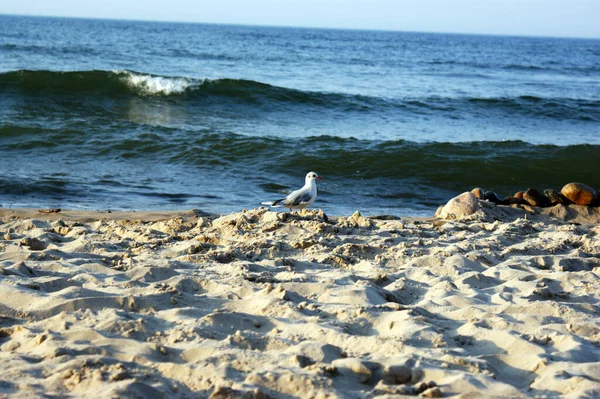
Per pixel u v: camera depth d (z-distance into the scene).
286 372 3.27
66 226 8.09
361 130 20.75
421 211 12.27
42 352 3.59
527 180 15.07
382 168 14.91
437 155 15.87
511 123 24.61
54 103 20.69
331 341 3.92
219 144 15.77
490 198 11.27
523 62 76.81
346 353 3.71
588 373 3.46
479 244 7.48
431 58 72.56
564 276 6.04
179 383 3.24
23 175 12.66
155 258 6.24
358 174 14.57
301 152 15.54
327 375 3.29
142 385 3.08
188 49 58.38
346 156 15.41
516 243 7.95
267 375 3.24
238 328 4.16
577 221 10.68
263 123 20.73
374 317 4.34
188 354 3.65
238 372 3.36
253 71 38.84
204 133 16.66
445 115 24.92
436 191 13.88
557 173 15.54
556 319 4.53
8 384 3.13
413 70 50.25
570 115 26.77
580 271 6.45
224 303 4.71
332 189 13.46
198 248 6.66
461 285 5.61
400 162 15.28
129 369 3.37
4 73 22.20
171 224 8.13
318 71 41.91
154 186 12.63
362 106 24.73
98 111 20.28
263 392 3.07
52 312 4.36
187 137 16.28
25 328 3.97
